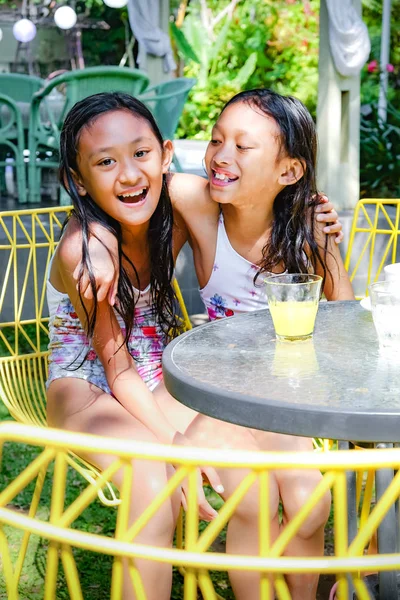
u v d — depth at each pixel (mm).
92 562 2467
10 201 6430
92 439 941
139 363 2141
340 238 2244
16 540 2596
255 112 2068
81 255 1894
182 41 9164
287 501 1749
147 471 1653
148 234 2100
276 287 1664
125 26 10820
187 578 966
